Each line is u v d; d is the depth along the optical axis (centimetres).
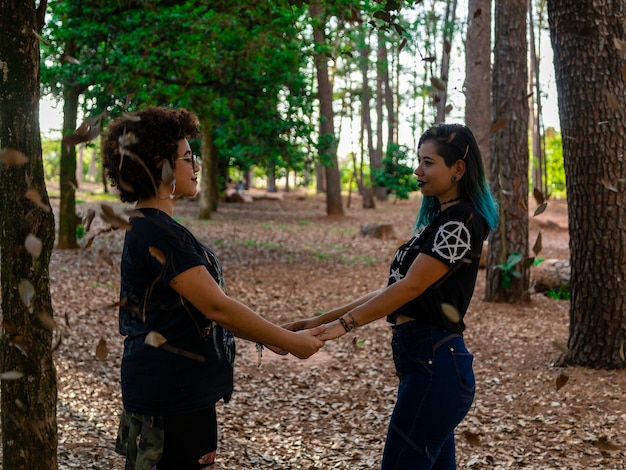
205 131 1845
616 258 541
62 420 473
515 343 703
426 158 236
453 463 262
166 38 1065
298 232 1886
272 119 1398
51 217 221
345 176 4456
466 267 230
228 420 494
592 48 517
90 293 946
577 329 568
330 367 640
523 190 874
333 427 484
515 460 404
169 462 210
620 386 510
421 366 231
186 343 206
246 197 3122
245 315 205
